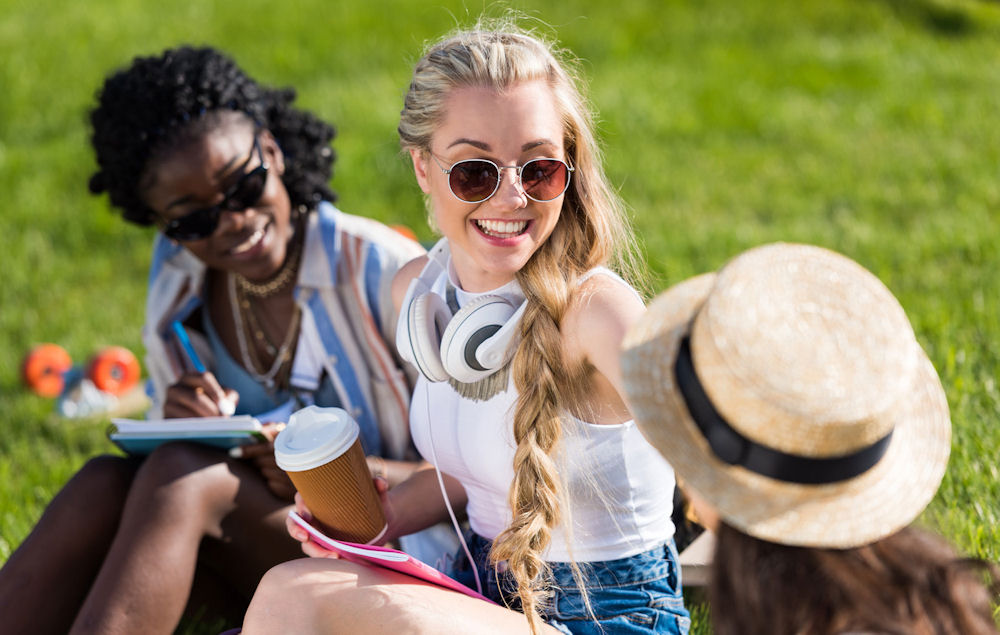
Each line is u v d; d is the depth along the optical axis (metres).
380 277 3.02
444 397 2.46
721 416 1.71
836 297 1.71
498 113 2.25
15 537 3.66
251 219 2.99
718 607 1.74
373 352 3.06
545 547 2.29
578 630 2.34
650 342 1.89
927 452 1.83
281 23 11.23
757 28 10.84
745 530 1.70
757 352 1.66
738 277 1.73
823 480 1.68
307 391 3.13
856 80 9.23
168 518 2.61
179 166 2.93
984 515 3.11
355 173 7.57
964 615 1.66
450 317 2.47
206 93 2.97
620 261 2.51
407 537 2.82
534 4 11.51
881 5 11.38
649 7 11.52
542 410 2.25
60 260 6.91
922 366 1.91
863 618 1.61
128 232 7.20
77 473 2.86
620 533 2.36
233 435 2.72
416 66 2.41
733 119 8.47
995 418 3.62
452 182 2.29
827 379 1.64
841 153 7.63
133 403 4.93
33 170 8.17
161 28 11.26
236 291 3.16
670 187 7.19
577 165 2.38
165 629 2.56
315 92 9.38
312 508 2.40
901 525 1.69
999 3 11.74
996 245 5.44
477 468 2.46
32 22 11.55
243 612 3.02
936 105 8.44
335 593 2.18
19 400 5.06
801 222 6.40
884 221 6.28
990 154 7.29
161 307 3.23
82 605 2.70
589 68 9.78
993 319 4.46
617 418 2.33
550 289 2.27
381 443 3.12
